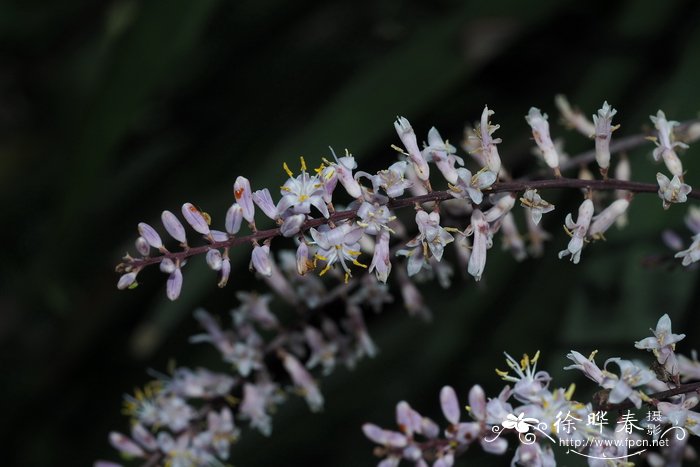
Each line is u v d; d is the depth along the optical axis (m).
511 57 0.71
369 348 0.51
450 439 0.46
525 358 0.44
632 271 0.55
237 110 0.81
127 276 0.43
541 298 0.61
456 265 0.61
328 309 0.52
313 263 0.44
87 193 0.64
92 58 0.89
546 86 0.71
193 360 0.69
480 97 0.72
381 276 0.44
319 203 0.43
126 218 0.77
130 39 0.62
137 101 0.62
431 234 0.44
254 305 0.51
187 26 0.61
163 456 0.51
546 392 0.43
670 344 0.44
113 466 0.51
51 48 0.97
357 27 0.79
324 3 0.80
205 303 0.68
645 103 0.60
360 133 0.62
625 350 0.54
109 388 0.76
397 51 0.63
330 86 0.78
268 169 0.61
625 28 0.65
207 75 0.80
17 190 0.91
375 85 0.62
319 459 0.69
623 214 0.48
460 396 0.63
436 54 0.63
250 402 0.51
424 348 0.64
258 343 0.52
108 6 0.91
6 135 1.00
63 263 0.72
